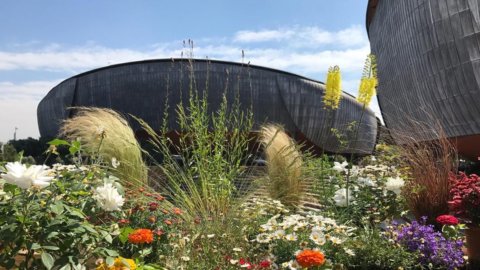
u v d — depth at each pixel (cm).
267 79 4791
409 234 351
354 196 451
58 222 198
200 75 4397
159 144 495
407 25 2348
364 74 488
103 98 4681
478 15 1756
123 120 539
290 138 625
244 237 332
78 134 493
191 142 472
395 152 670
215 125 490
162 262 289
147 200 378
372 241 336
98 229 228
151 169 504
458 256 343
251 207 429
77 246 214
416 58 2241
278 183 541
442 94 1992
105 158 470
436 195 461
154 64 4562
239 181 491
